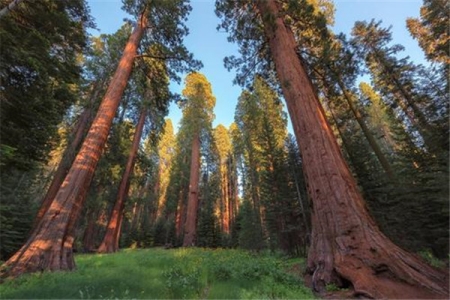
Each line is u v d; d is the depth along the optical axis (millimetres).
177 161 37688
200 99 27359
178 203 36312
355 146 15875
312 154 7531
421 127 13719
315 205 6988
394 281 5035
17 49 8031
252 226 23281
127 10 13141
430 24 17250
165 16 13227
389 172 13984
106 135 9969
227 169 45406
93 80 20125
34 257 6719
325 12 16234
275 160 18656
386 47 17703
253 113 23422
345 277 5340
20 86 9133
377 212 12297
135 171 23266
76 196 8242
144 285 4945
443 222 9539
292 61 9453
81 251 19125
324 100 17812
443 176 7355
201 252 13008
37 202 19359
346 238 6043
